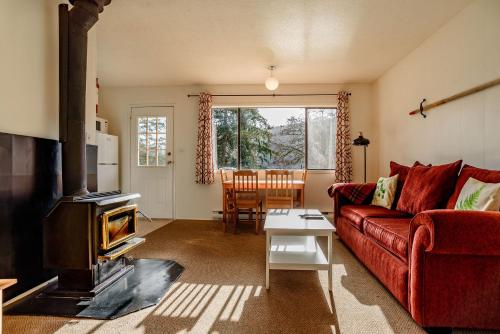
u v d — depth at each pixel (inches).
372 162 190.2
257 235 151.9
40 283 86.8
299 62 155.1
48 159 89.9
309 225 88.5
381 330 63.3
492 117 89.7
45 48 88.4
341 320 67.4
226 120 203.8
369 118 191.9
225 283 89.4
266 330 63.5
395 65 158.2
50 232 77.7
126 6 100.7
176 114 199.3
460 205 74.0
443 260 60.2
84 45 84.4
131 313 71.3
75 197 78.6
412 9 102.4
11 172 76.7
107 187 181.9
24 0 80.7
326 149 199.3
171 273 98.0
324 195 194.9
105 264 87.3
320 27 116.0
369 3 98.9
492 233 57.1
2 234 74.5
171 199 199.9
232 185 162.7
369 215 103.8
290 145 201.9
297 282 89.9
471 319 59.8
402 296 68.4
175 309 73.1
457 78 105.9
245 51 140.3
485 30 91.7
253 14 106.3
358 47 135.5
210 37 125.4
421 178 102.0
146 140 200.8
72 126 81.9
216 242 138.2
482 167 94.0
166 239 143.8
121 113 202.2
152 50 139.3
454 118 108.3
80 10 81.4
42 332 63.2
